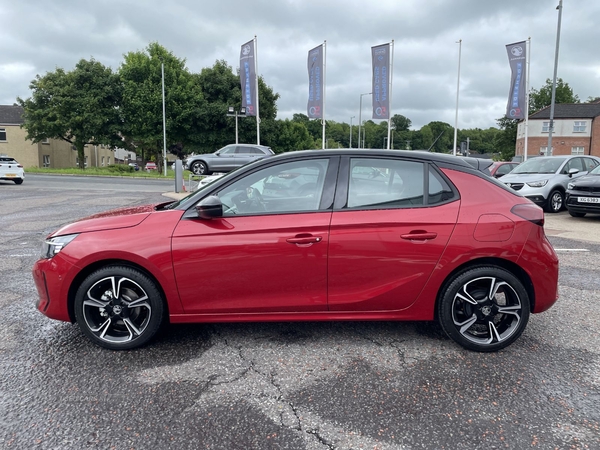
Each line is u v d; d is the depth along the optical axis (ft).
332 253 10.60
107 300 11.03
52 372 10.08
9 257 21.07
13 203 42.96
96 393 9.21
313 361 10.68
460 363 10.58
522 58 77.41
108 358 10.78
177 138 133.90
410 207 10.85
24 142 159.53
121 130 125.08
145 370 10.20
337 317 11.04
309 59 81.25
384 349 11.33
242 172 11.21
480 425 8.18
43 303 11.14
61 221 31.94
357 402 8.93
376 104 79.05
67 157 176.65
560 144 165.17
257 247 10.54
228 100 133.18
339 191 10.94
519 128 178.50
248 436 7.86
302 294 10.84
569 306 14.53
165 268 10.57
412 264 10.68
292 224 10.59
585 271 18.86
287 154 11.39
